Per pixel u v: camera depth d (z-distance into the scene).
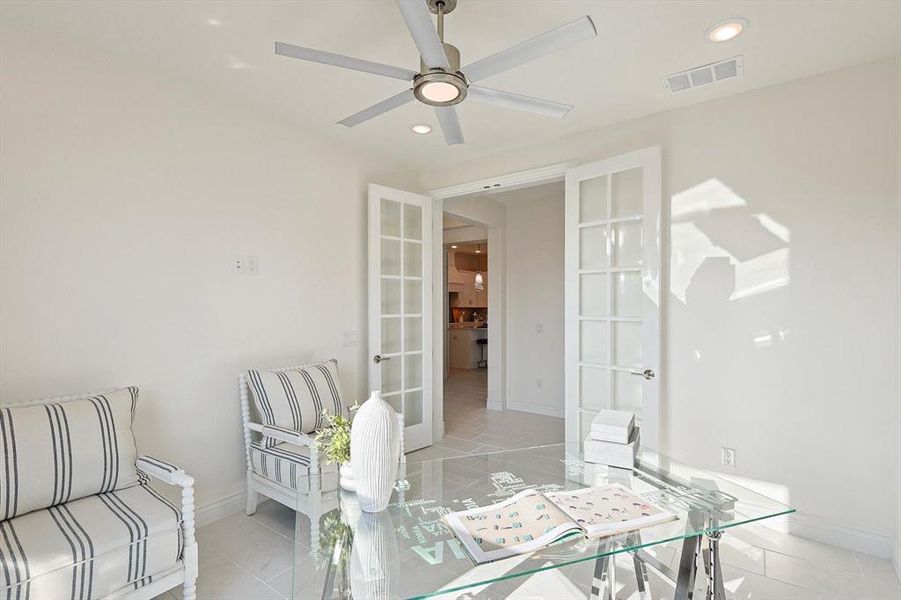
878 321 2.38
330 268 3.56
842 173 2.47
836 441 2.48
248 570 2.27
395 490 1.83
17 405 1.95
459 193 4.24
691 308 2.92
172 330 2.61
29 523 1.69
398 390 4.07
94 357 2.29
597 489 1.77
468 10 1.97
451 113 2.13
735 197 2.78
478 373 9.09
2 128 2.03
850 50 2.30
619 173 3.18
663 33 2.15
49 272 2.15
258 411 2.96
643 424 2.96
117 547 1.65
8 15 2.01
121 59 2.39
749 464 2.73
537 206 5.66
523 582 2.12
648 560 1.99
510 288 5.87
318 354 3.46
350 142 3.63
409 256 4.17
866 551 2.38
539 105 2.08
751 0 1.91
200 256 2.74
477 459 2.16
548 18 2.03
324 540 1.53
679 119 2.98
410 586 1.28
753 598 2.01
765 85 2.67
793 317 2.60
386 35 2.17
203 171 2.76
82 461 1.89
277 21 2.06
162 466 1.99
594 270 3.26
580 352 3.33
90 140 2.29
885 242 2.37
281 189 3.21
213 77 2.59
